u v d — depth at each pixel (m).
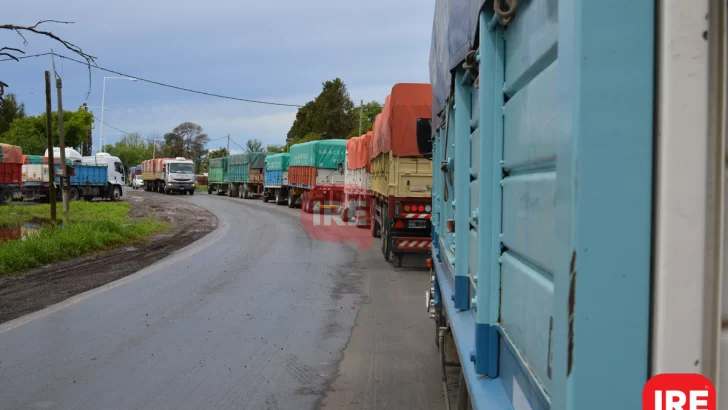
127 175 102.75
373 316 8.36
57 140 54.16
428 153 6.92
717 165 1.31
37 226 22.41
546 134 1.84
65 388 5.38
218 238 19.55
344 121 82.25
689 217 1.30
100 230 18.33
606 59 1.33
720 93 1.30
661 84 1.31
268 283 11.03
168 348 6.70
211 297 9.69
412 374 5.81
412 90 13.04
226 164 58.44
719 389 1.33
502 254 2.67
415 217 13.09
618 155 1.33
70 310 8.68
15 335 7.25
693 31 1.29
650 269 1.33
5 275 12.00
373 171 18.81
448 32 4.16
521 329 2.23
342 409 4.92
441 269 5.76
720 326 1.32
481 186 2.71
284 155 39.69
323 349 6.70
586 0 1.34
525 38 2.17
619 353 1.34
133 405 4.98
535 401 1.96
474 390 2.59
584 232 1.34
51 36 11.62
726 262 1.33
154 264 13.59
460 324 3.59
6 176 34.59
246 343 6.93
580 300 1.35
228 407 4.95
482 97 2.68
